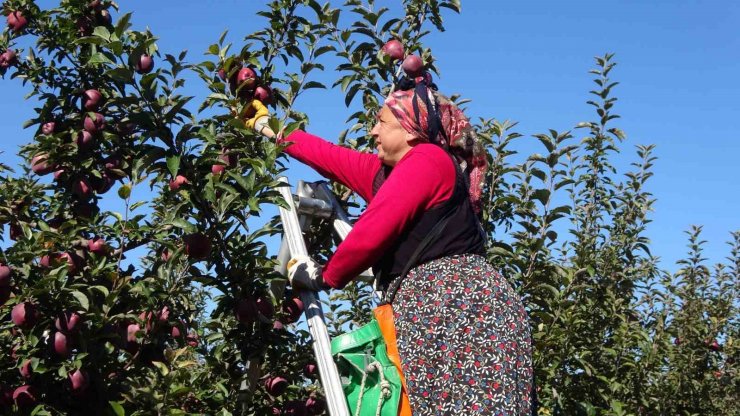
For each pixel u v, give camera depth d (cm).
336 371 254
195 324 432
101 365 368
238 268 331
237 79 367
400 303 242
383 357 247
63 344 346
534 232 448
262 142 346
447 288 237
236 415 368
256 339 341
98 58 319
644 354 591
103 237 415
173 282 373
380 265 252
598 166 587
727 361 838
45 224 398
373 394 245
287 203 299
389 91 445
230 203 326
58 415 350
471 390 226
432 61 449
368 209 243
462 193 249
